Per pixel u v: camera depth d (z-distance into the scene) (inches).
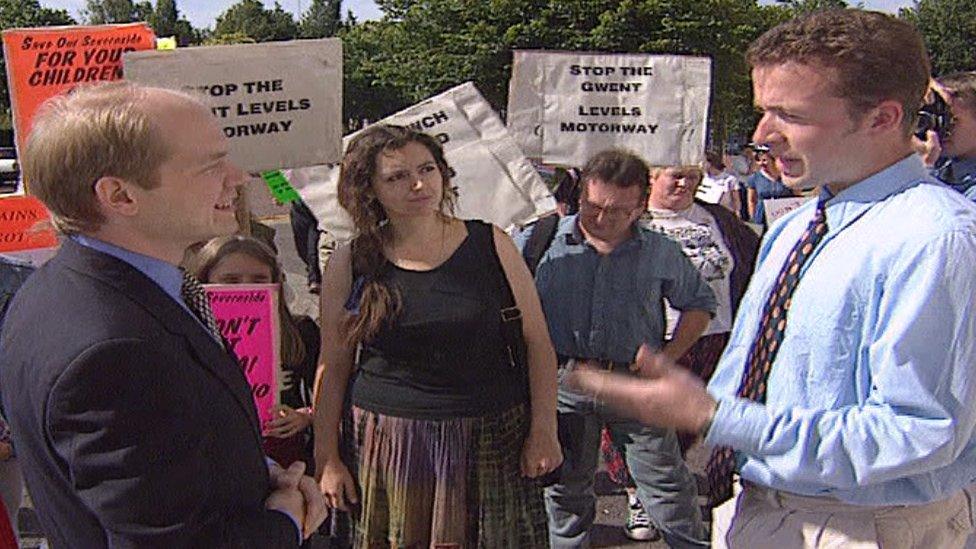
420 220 100.4
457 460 100.0
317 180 162.7
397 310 98.9
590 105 161.5
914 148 63.5
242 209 130.2
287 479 66.8
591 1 1002.1
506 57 1066.1
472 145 156.7
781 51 62.2
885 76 59.4
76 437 52.9
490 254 102.0
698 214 159.5
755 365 67.9
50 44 125.9
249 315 99.6
